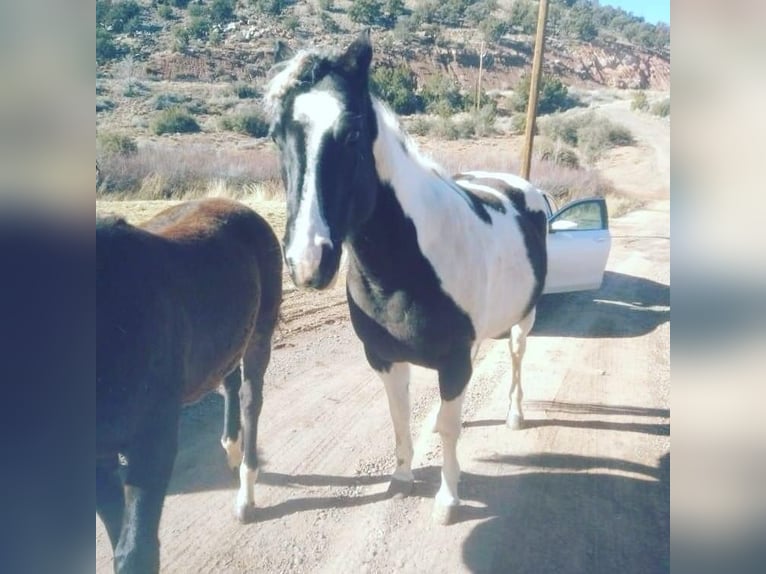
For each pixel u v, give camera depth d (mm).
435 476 4492
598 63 55125
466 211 4055
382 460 4672
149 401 2750
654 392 6098
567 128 35156
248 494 3893
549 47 55500
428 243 3621
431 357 3768
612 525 3922
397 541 3740
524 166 13484
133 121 25156
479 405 5746
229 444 4301
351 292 3791
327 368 6398
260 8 45625
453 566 3520
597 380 6398
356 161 3150
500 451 4863
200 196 14898
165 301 2877
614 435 5164
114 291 2590
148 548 2682
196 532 3758
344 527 3867
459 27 56094
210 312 3311
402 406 4086
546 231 5531
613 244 14977
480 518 3977
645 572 3482
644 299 9914
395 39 48344
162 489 2809
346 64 3176
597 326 8414
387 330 3719
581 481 4441
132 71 32375
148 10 41781
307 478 4395
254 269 3914
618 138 35188
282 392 5770
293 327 7605
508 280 4383
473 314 3881
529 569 3496
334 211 3061
